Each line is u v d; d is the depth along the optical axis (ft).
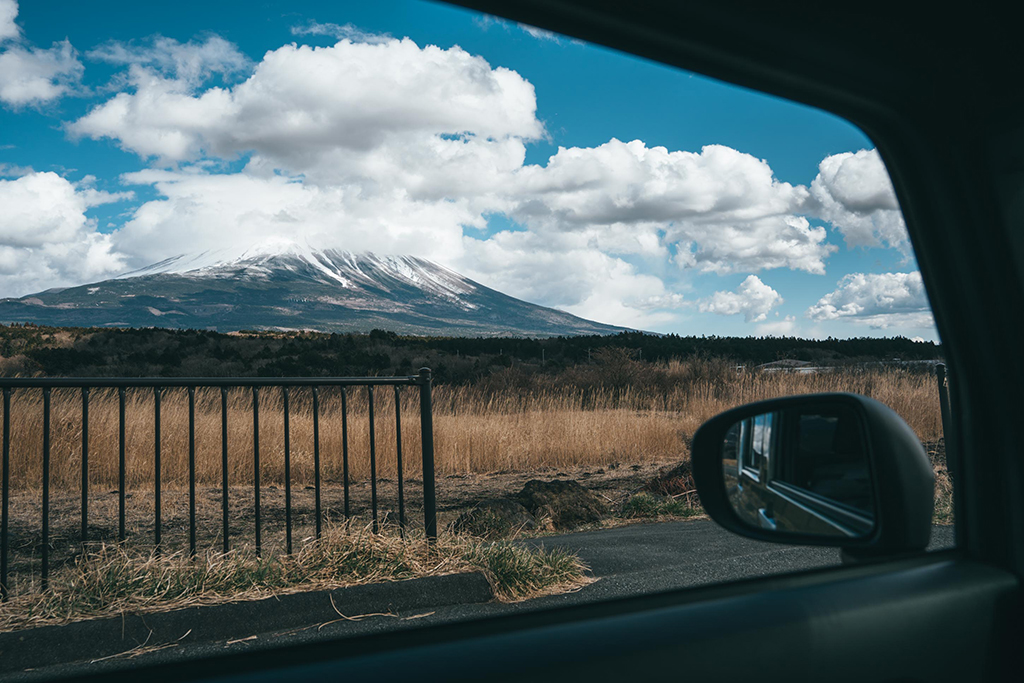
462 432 34.83
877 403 4.69
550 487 25.20
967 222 4.03
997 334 4.02
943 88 3.88
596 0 3.10
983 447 4.17
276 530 20.62
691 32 3.34
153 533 19.83
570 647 3.26
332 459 31.45
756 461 6.24
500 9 3.13
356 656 3.10
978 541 4.22
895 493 4.40
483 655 3.15
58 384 12.44
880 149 4.21
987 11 3.56
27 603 11.82
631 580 15.38
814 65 3.68
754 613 3.60
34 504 23.22
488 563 14.73
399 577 13.91
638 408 51.78
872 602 3.82
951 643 3.88
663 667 3.30
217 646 11.28
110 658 10.75
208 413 34.45
